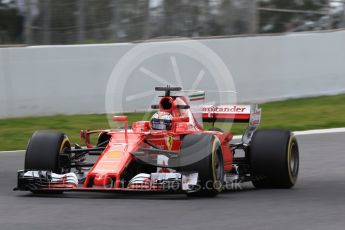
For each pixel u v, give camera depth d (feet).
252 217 82.12
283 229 75.72
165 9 200.54
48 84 184.03
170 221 78.89
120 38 195.31
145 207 87.25
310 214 84.58
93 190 89.10
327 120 190.60
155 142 99.14
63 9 189.37
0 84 178.40
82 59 187.42
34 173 94.89
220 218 81.10
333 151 149.07
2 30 182.50
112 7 194.18
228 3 209.36
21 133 167.22
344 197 98.78
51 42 188.44
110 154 93.71
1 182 113.09
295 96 215.51
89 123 179.42
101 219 79.56
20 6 184.55
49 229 74.59
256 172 106.52
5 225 76.89
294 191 104.88
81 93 187.83
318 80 219.61
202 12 205.67
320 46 219.61
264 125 184.24
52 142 97.19
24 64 180.96
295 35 214.69
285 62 213.05
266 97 210.18
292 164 108.99
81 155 104.42
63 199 93.76
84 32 191.42
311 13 223.71
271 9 215.92
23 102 181.27
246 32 211.20
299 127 181.78
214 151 93.25
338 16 227.40
